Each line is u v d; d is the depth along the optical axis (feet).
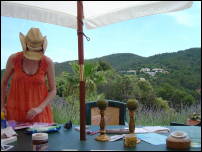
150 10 8.20
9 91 9.40
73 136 7.48
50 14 9.65
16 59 9.21
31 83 9.14
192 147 6.46
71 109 18.76
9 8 9.46
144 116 17.90
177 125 9.64
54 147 6.53
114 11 8.73
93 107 11.07
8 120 9.16
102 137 7.08
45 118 9.26
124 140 6.73
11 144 6.80
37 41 8.91
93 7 8.68
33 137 6.32
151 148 6.40
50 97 9.26
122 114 11.18
